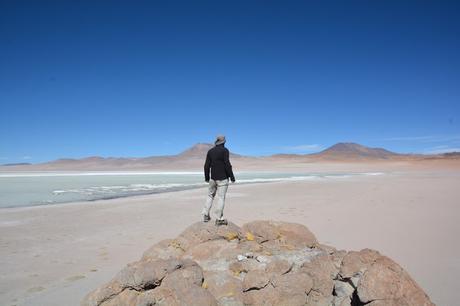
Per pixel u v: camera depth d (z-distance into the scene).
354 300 5.67
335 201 20.17
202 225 7.91
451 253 9.57
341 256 7.02
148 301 5.30
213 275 6.18
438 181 36.59
